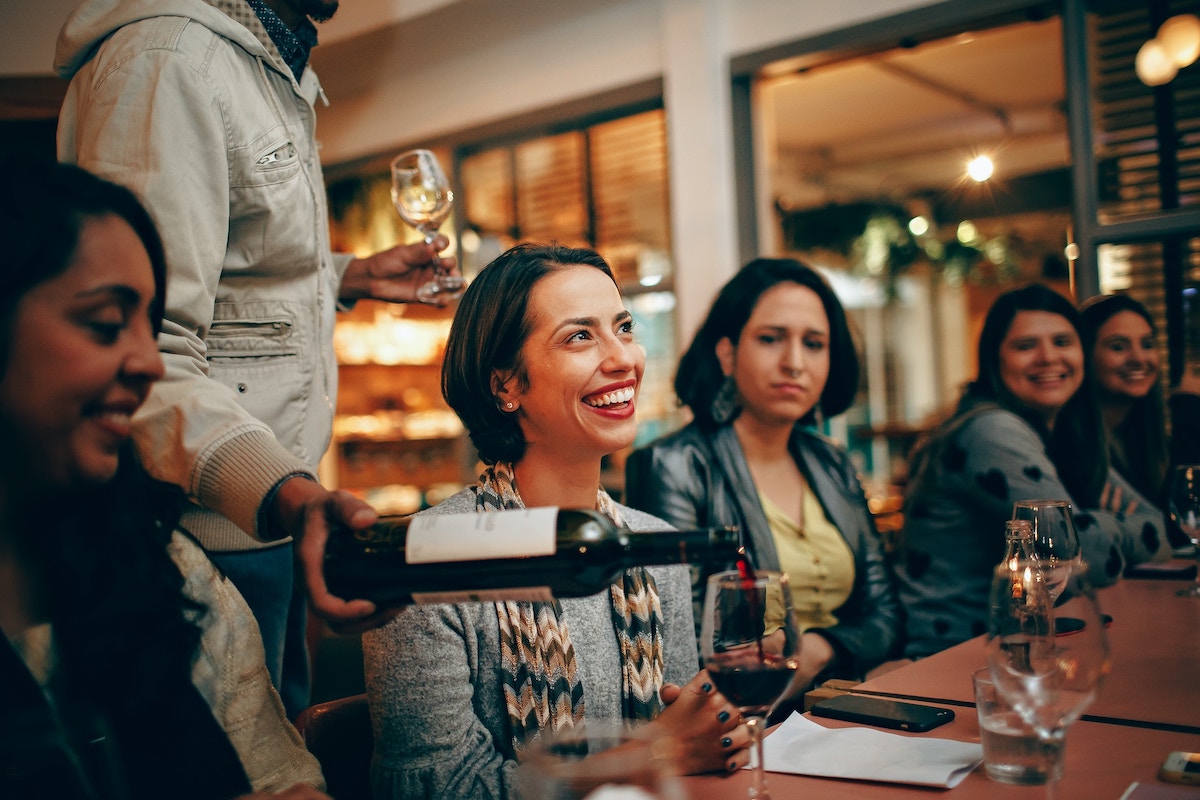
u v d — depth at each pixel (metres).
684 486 2.33
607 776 0.62
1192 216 3.50
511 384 1.41
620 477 5.22
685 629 1.49
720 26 4.40
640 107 4.75
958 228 8.43
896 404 10.39
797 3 4.17
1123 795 0.95
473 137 5.31
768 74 4.37
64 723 0.86
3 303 0.81
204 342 1.49
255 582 1.62
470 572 0.94
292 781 1.15
